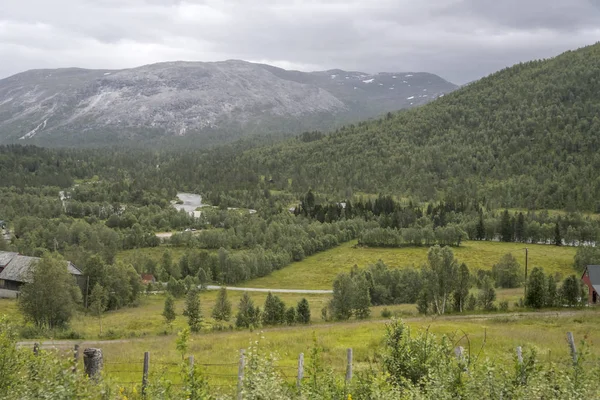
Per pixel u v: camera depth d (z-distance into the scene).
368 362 31.36
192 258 128.12
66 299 66.94
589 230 146.25
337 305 68.56
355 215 182.50
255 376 15.53
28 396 13.66
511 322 55.28
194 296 64.62
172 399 14.95
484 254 136.88
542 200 196.88
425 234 149.12
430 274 68.94
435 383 16.25
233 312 79.81
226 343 41.00
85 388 14.14
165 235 170.12
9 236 151.00
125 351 38.44
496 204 196.75
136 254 135.38
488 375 15.77
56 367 14.41
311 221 178.12
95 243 135.75
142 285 102.94
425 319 59.12
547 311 66.31
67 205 191.88
